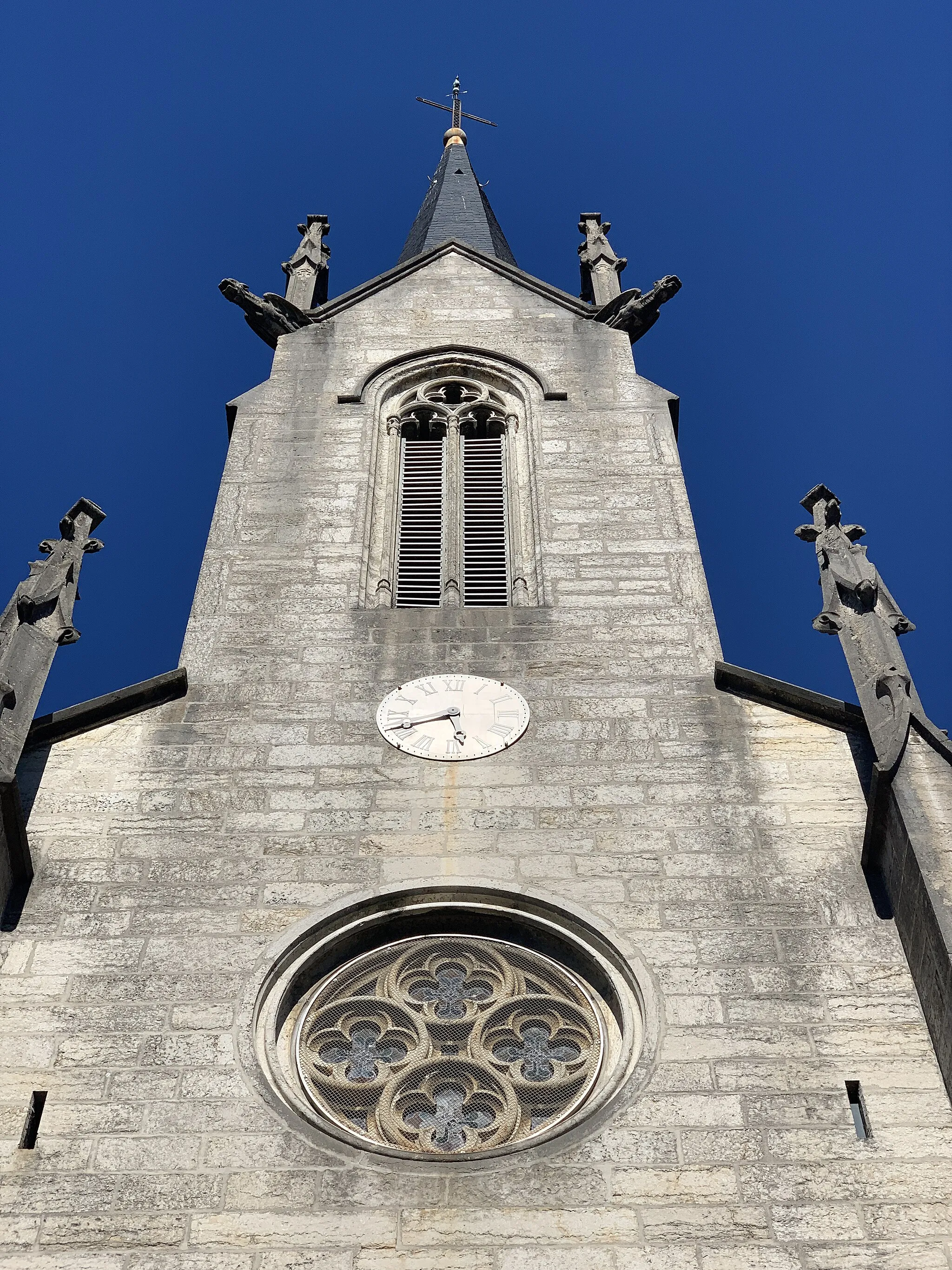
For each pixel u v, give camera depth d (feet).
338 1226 51.83
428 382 101.35
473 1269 50.60
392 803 67.87
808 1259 50.88
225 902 63.46
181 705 73.41
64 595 75.92
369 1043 60.59
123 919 62.59
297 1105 56.34
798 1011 58.95
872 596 73.51
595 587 81.87
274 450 92.99
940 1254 50.98
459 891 64.13
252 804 67.77
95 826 66.64
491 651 77.30
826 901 63.21
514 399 100.07
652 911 63.10
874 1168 53.52
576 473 90.63
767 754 70.13
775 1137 54.54
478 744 71.00
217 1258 50.98
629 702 73.46
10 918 62.44
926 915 58.80
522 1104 58.18
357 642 77.92
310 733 71.77
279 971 61.41
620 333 104.94
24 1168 53.67
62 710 71.56
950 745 64.28
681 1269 50.57
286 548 84.99
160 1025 58.65
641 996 59.77
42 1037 58.03
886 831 63.62
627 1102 55.67
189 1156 54.03
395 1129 57.36
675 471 90.58
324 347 103.50
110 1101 55.88
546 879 64.49
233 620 79.41
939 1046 57.00
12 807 63.21
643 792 68.23
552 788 68.49
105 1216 52.16
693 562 83.51
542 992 62.18
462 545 89.25
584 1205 52.39
